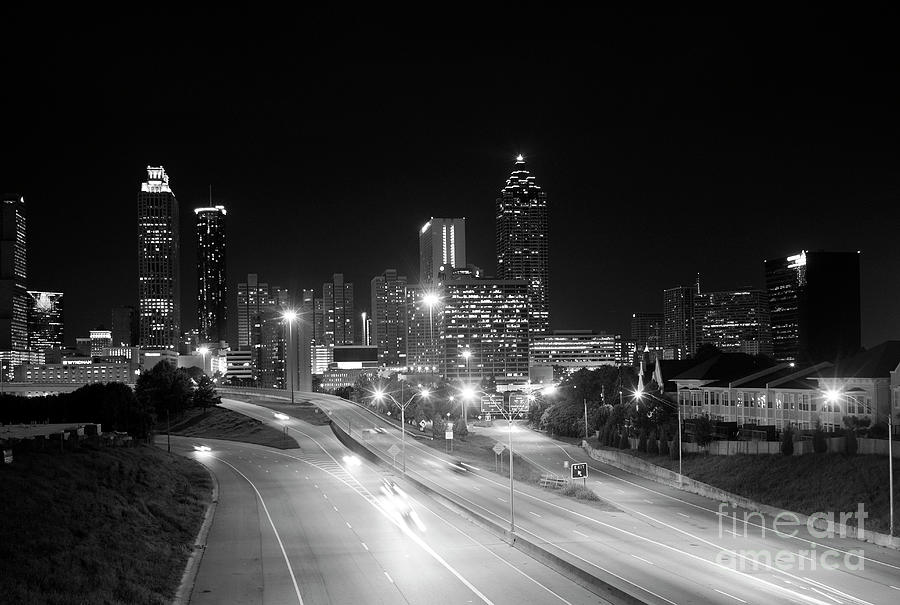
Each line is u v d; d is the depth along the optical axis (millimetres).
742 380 114562
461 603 44125
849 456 77375
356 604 44125
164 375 180500
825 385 96125
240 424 162625
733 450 93938
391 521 69250
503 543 59531
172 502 76312
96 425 107188
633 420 119375
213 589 47781
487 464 109375
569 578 49156
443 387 193500
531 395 189250
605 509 74938
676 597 44031
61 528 55875
